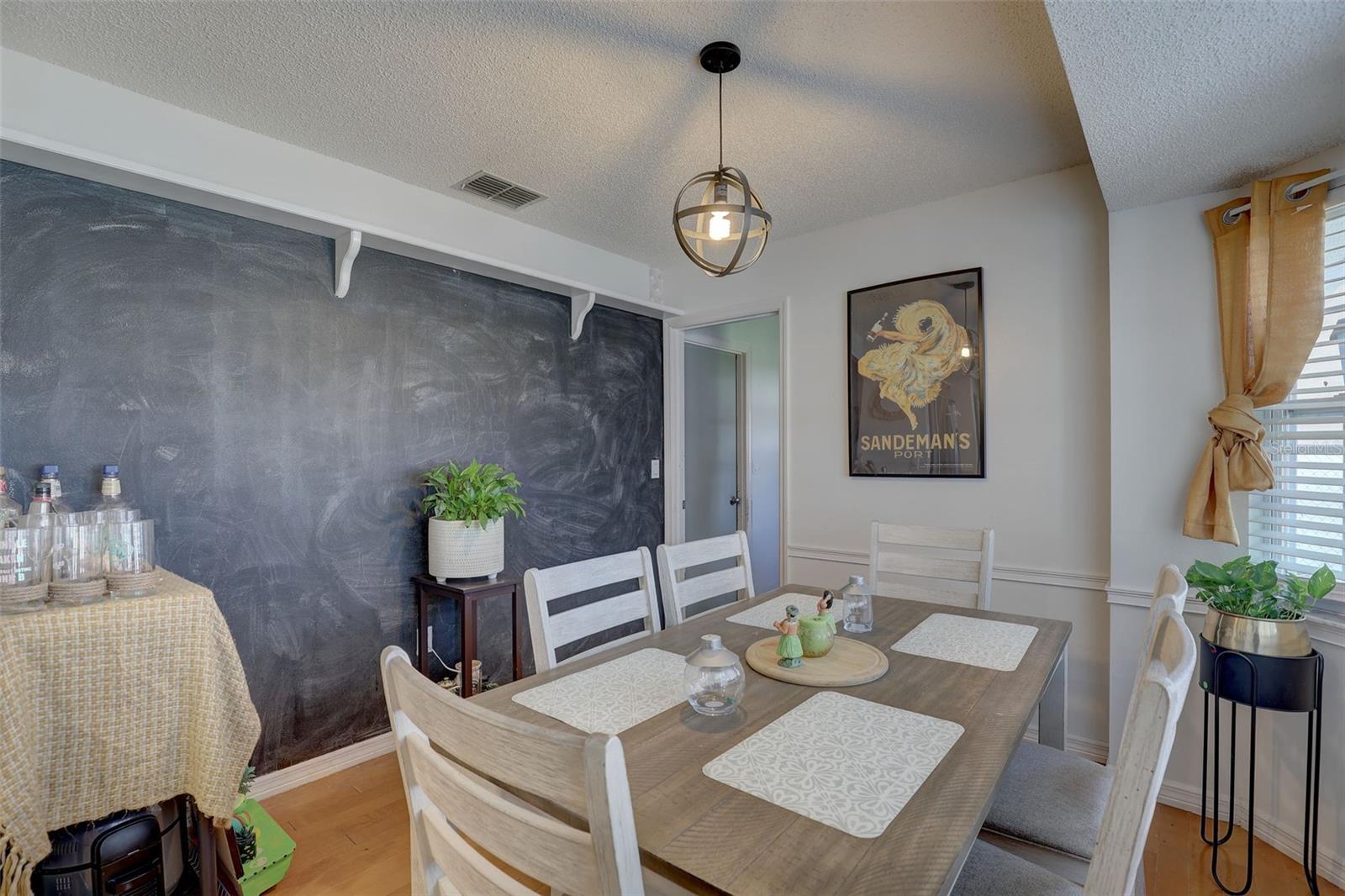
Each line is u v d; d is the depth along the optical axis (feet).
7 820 3.97
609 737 1.99
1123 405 7.41
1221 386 6.83
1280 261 6.11
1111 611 7.50
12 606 4.35
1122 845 2.29
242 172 7.33
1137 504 7.34
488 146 7.75
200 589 5.05
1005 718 3.84
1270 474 6.25
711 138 7.52
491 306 9.90
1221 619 5.81
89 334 6.34
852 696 4.17
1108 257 7.95
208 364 7.10
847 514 10.25
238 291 7.32
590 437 11.48
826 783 3.09
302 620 7.80
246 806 6.59
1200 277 6.97
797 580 10.80
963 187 8.93
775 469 16.60
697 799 2.95
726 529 15.08
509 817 2.28
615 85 6.45
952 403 9.22
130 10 5.33
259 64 6.12
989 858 3.75
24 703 4.14
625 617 5.94
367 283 8.45
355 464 8.32
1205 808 6.75
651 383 12.75
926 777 3.15
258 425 7.47
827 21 5.45
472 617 8.21
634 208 9.71
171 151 6.82
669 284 12.80
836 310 10.42
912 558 7.38
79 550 4.85
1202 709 6.89
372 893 5.77
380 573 8.56
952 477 9.21
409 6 5.29
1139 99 5.11
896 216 9.77
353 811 7.11
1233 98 5.07
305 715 7.82
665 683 4.44
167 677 4.71
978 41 5.70
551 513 10.81
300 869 6.10
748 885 2.39
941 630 5.65
